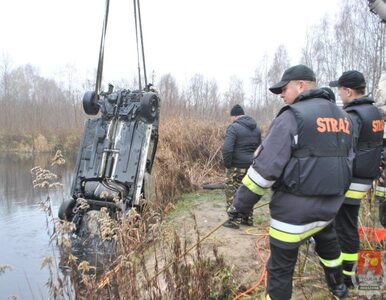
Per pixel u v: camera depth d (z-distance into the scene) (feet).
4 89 155.84
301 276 13.56
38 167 13.32
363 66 70.08
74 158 97.40
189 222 23.56
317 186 9.52
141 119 25.70
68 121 133.18
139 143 25.02
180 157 38.32
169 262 13.12
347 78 13.23
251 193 9.78
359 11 72.64
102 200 23.66
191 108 54.08
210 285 12.90
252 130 22.97
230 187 23.03
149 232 15.87
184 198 31.73
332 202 9.86
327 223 10.10
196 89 62.23
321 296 12.60
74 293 11.94
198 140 41.24
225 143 22.70
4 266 13.39
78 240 19.90
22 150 115.75
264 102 88.28
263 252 17.26
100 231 14.87
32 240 25.38
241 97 83.35
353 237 12.83
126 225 14.37
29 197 40.01
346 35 78.48
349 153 10.40
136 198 23.89
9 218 31.04
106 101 26.40
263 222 23.07
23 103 143.74
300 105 9.84
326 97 10.28
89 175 24.80
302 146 9.51
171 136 39.91
